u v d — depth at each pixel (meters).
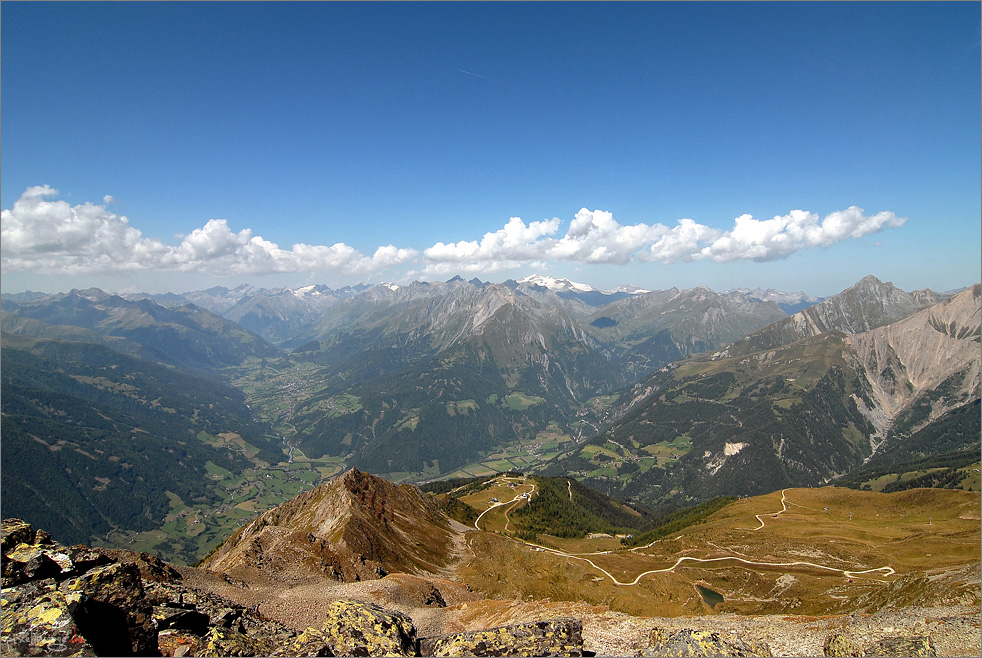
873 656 34.88
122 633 25.31
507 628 33.03
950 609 45.66
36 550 25.33
